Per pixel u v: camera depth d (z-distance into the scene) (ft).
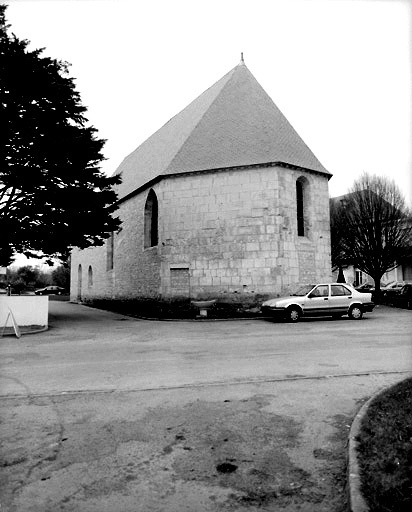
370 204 86.48
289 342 33.09
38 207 47.78
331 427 14.08
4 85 46.34
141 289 72.74
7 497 9.77
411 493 8.73
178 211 64.64
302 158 65.05
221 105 71.31
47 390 19.56
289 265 59.88
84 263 114.11
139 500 9.59
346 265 107.45
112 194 54.54
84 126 53.16
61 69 50.47
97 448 12.55
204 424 14.52
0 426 14.58
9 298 48.44
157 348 31.94
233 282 60.95
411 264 92.02
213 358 26.86
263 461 11.56
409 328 41.55
